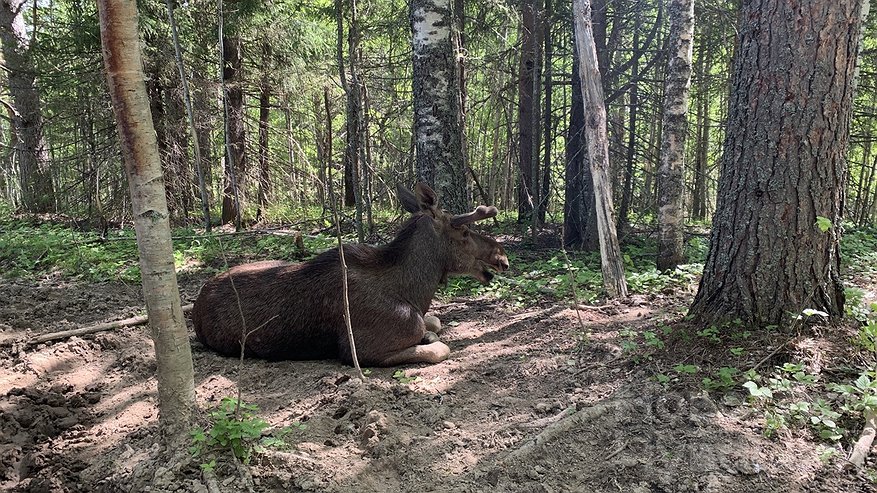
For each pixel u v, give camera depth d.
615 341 5.09
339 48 6.68
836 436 3.44
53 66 12.85
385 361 5.20
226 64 13.76
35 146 16.81
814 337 4.36
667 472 3.31
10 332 6.09
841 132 4.31
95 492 3.52
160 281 3.46
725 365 4.25
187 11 12.67
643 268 8.95
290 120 18.19
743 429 3.61
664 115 8.43
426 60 8.59
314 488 3.27
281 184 15.52
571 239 11.84
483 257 5.92
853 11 4.14
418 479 3.41
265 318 5.34
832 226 4.38
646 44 13.07
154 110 13.28
